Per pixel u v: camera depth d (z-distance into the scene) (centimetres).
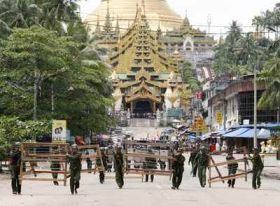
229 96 11312
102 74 8862
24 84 6544
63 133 5538
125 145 5103
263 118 10225
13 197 3148
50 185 3950
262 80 8300
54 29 8112
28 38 6219
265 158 8562
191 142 11388
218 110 13100
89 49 8731
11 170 3319
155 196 3216
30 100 6438
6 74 6328
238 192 3531
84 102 7006
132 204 2783
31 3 7950
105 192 3466
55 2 8531
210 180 3950
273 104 8088
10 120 5506
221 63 18100
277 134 8138
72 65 6800
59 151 4053
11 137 5394
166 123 19950
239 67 15075
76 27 8938
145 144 4978
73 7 8731
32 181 4312
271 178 5166
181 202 2900
